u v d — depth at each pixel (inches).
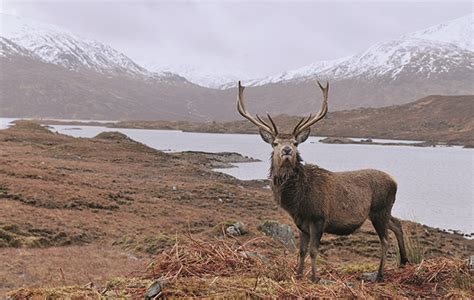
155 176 1903.3
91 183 1455.5
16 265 608.7
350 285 353.7
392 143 6619.1
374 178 405.4
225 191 1572.3
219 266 354.6
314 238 370.6
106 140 3159.5
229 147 4717.0
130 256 718.5
